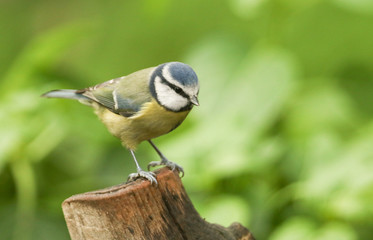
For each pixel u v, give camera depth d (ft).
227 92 31.89
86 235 19.74
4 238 29.07
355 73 36.63
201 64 33.14
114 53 44.78
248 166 28.58
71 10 45.55
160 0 36.17
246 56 33.27
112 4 45.80
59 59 42.32
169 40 44.62
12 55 43.91
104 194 19.39
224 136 30.01
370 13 31.22
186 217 20.34
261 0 31.71
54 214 30.40
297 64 34.09
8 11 45.19
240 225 22.15
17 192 30.53
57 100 30.89
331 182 27.73
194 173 29.30
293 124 32.65
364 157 27.99
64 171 32.19
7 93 33.86
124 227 19.42
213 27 43.98
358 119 34.24
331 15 40.19
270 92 30.58
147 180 20.06
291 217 29.04
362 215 26.91
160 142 36.32
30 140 29.76
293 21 35.50
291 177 29.86
